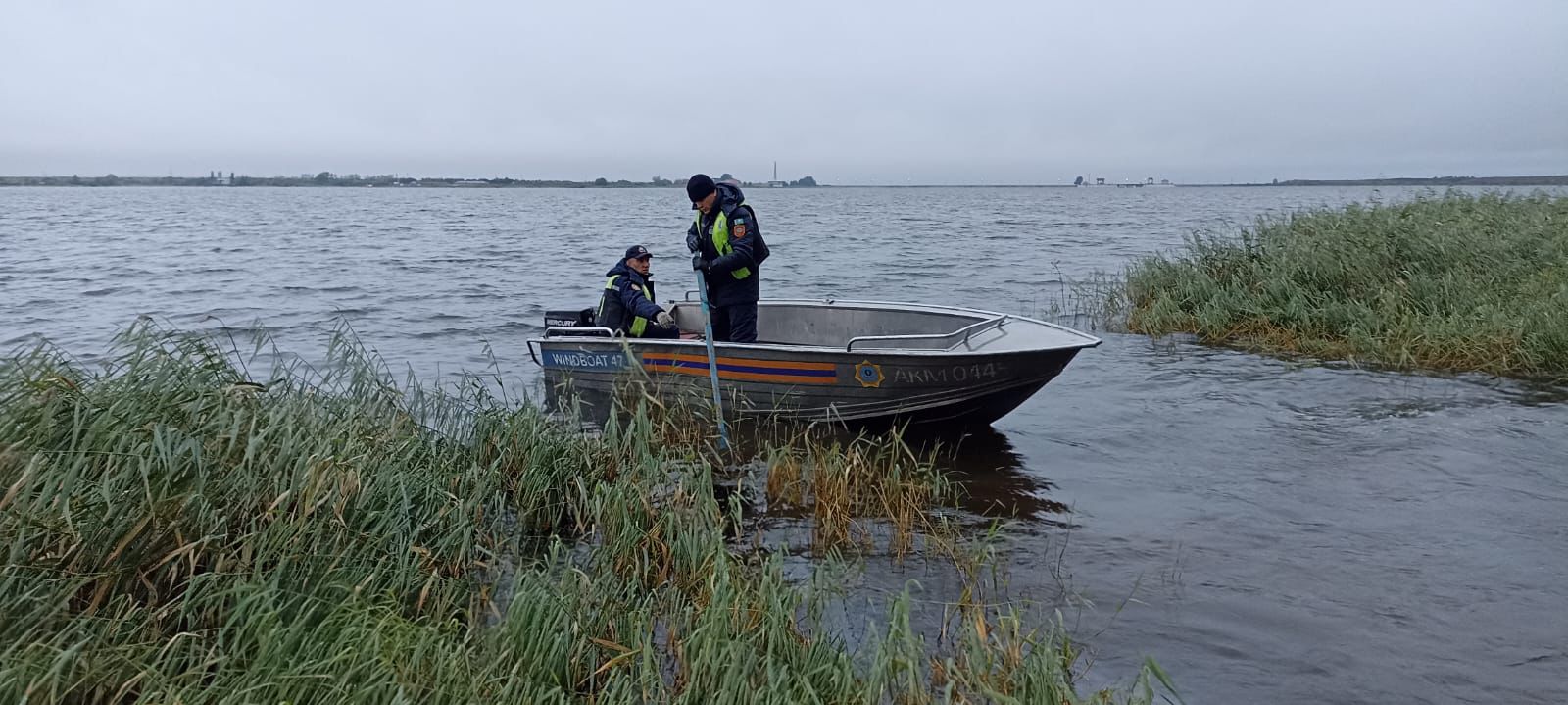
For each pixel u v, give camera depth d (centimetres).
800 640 357
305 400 468
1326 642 374
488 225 4669
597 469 528
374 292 1612
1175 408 741
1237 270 1130
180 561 331
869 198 13250
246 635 315
